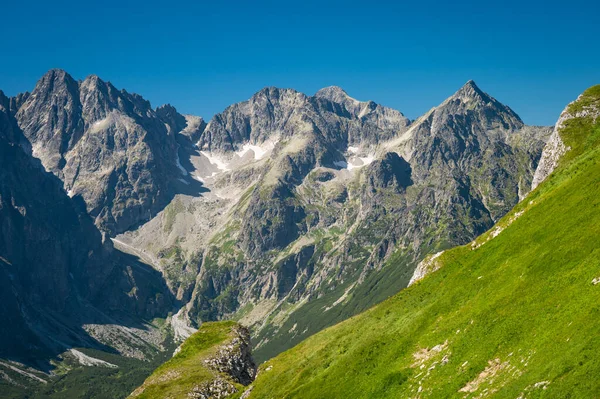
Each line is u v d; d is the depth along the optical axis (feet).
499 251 291.38
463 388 197.57
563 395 153.89
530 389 166.71
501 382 182.70
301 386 292.40
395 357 256.73
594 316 172.14
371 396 237.04
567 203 273.75
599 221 223.71
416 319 277.44
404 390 224.33
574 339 170.60
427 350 242.58
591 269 198.39
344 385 263.49
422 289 325.83
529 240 270.87
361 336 308.81
